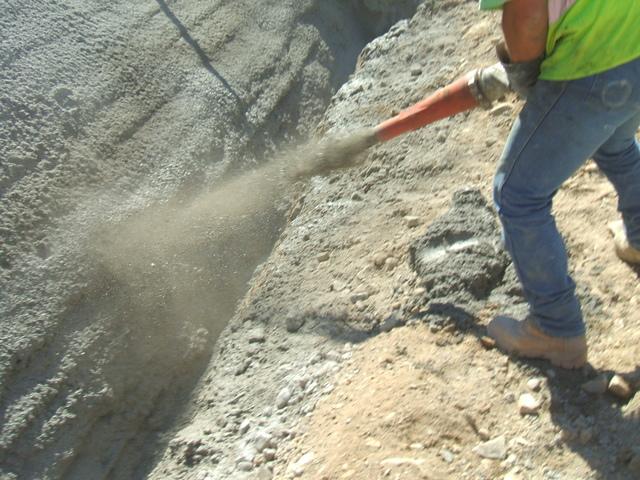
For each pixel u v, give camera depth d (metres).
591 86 2.69
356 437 3.17
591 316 3.57
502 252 4.06
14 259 5.04
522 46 2.69
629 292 3.65
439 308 3.82
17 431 4.18
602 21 2.61
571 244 4.04
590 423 3.07
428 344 3.62
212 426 4.02
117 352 4.91
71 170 6.05
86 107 6.75
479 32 6.73
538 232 2.98
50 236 5.38
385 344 3.76
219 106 8.00
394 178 5.34
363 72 7.20
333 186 5.67
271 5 10.30
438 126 5.59
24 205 5.47
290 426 3.61
